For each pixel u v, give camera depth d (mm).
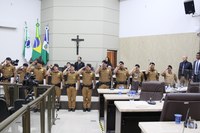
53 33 10219
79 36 10195
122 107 3104
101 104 5977
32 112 2668
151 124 2258
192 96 2338
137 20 10039
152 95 4188
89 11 10172
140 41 9945
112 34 10422
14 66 8016
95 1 10141
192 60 8555
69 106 7324
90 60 10188
